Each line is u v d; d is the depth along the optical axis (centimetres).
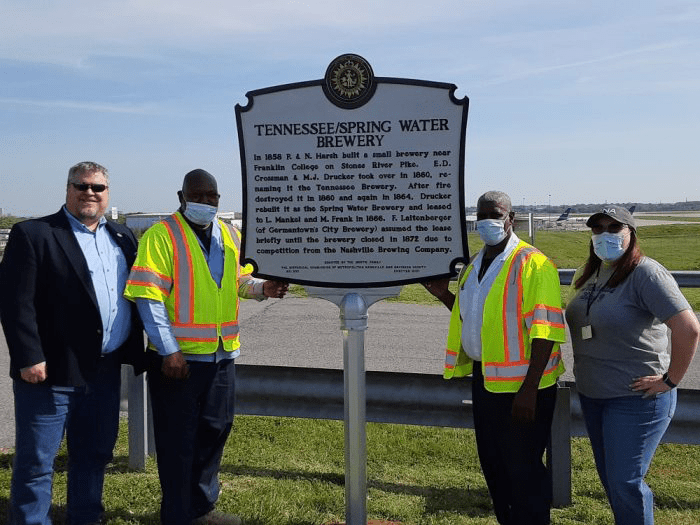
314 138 405
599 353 378
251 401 547
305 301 1606
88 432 414
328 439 625
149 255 407
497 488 423
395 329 1233
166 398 417
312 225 409
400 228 403
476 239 3881
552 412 407
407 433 647
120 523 439
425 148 398
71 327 390
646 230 8544
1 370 908
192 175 415
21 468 389
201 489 436
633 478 373
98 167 402
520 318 392
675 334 355
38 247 387
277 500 476
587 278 396
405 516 460
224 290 427
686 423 481
